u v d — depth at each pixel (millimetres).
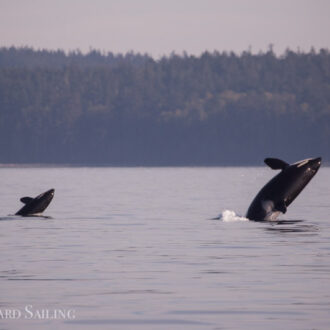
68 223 108125
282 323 49094
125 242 85312
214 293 57250
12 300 55062
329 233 92438
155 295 56656
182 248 80000
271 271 65625
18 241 86562
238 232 94125
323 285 59625
